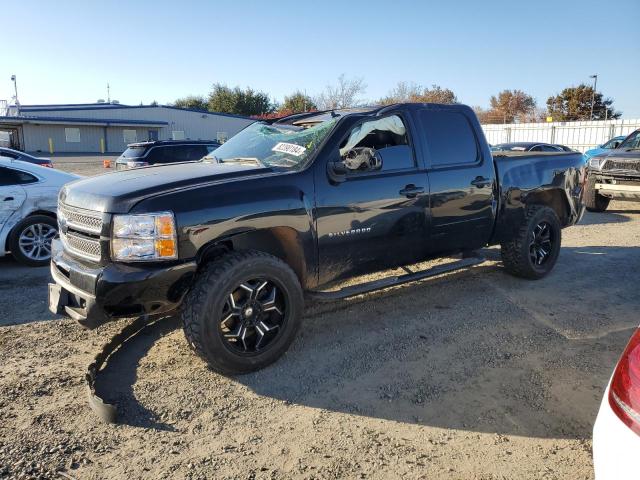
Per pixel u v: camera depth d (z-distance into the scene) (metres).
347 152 4.45
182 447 3.05
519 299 5.54
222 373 3.91
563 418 3.35
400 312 5.17
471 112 5.47
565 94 56.09
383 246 4.64
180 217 3.53
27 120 46.19
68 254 3.97
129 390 3.67
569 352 4.29
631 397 1.91
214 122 54.97
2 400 3.54
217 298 3.63
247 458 2.96
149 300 3.50
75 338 4.61
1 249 6.91
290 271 3.97
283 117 5.27
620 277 6.38
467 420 3.33
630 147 11.66
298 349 4.36
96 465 2.89
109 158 40.84
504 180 5.59
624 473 1.82
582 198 6.65
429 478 2.79
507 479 2.79
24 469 2.83
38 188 7.14
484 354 4.25
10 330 4.78
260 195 3.86
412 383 3.79
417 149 4.90
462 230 5.25
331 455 2.99
